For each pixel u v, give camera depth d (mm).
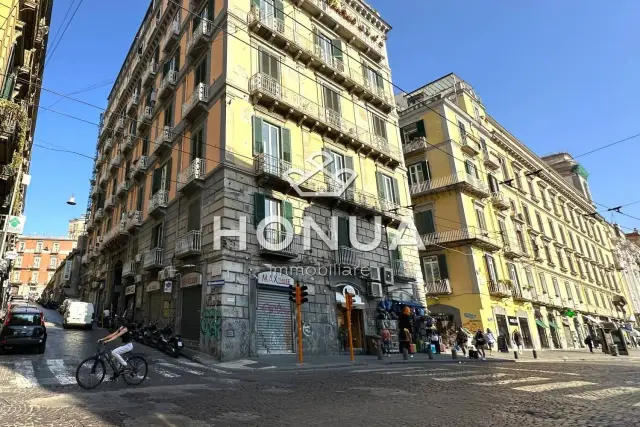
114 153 37344
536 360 20391
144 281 23359
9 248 28812
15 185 17906
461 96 35719
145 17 33594
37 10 17109
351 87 24750
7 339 14062
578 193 54688
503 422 5832
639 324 59000
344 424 5871
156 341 17656
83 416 6230
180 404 7242
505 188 37438
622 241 64625
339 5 26172
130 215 27234
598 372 12953
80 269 49469
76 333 22516
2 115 12883
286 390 8852
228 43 19016
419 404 7277
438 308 29203
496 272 31156
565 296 41531
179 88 23469
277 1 22078
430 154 32094
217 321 15453
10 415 6176
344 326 19812
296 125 20703
